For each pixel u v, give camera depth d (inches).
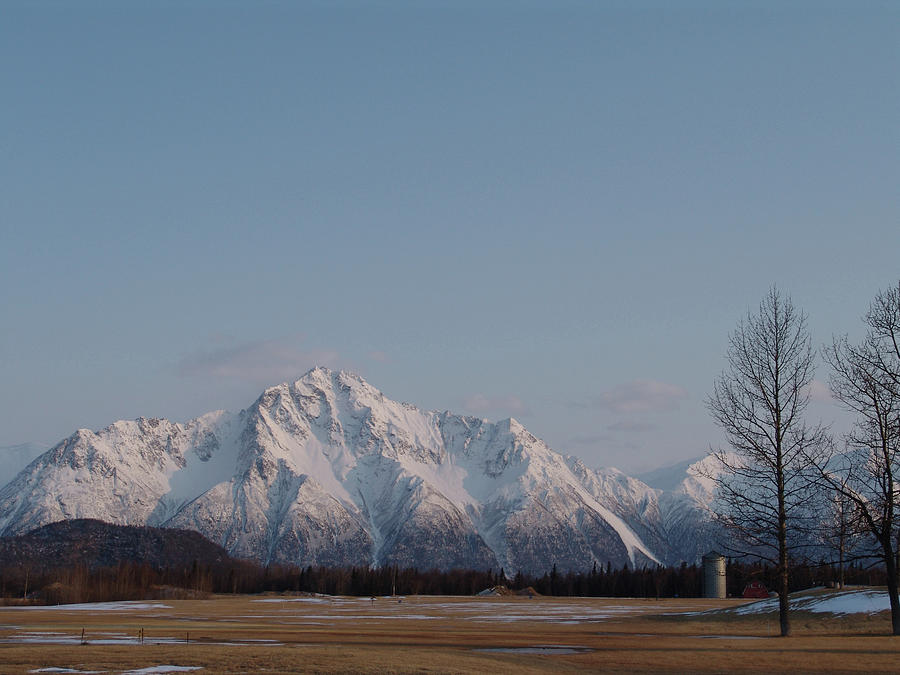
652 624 3855.8
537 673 1919.3
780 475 2421.3
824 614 3368.6
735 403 2501.2
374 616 5137.8
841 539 2559.1
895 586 2504.9
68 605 7687.0
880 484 2407.7
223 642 2783.0
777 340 2482.8
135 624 4010.8
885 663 2028.8
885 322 2511.1
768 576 2546.8
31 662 2028.8
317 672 1865.2
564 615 5137.8
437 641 2854.3
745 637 2869.1
